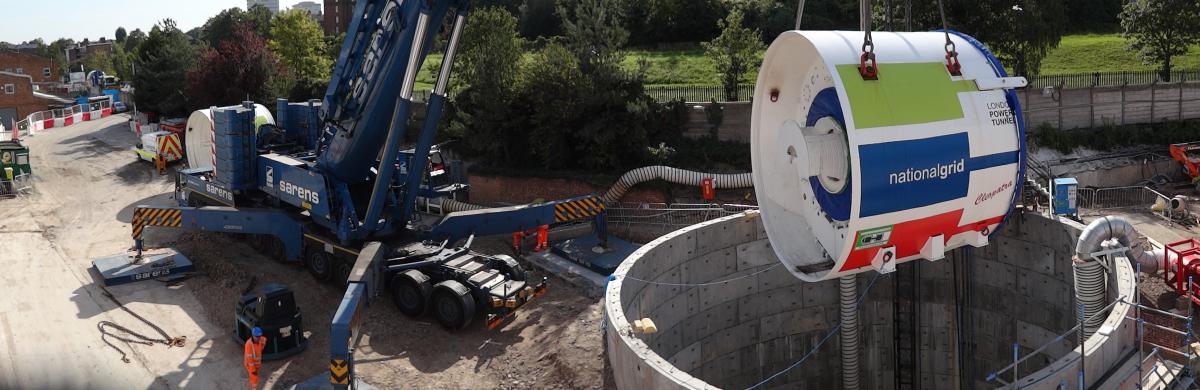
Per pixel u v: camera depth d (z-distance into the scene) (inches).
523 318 882.8
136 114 2324.1
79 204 1395.2
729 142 1454.2
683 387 541.6
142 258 1042.1
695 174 1325.0
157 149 1632.6
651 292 811.4
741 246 914.1
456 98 1578.5
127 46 5979.3
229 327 855.1
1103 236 735.7
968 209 536.4
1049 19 1675.7
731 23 1705.2
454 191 1079.6
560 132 1423.5
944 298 933.2
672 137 1476.4
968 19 1659.7
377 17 860.6
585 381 733.3
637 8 2618.1
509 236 1171.3
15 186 1508.4
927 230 530.0
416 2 820.0
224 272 1013.2
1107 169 1422.2
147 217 1026.7
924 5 1646.2
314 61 2357.3
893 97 498.9
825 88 531.5
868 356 980.6
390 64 859.4
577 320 865.5
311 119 1122.7
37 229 1229.7
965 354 932.0
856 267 527.8
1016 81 540.7
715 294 907.4
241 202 1079.0
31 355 780.6
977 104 527.2
